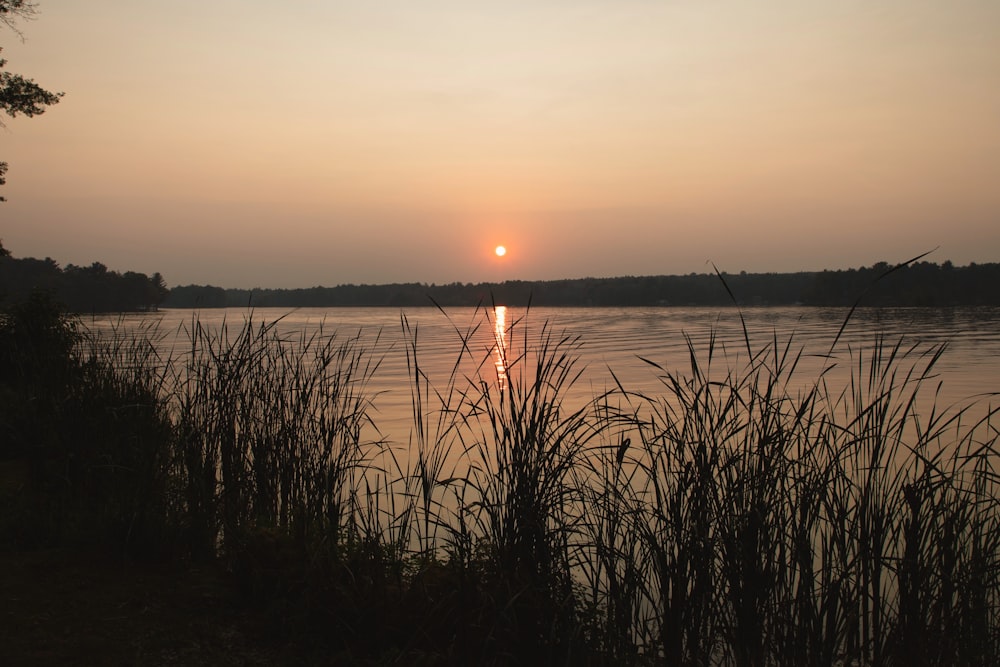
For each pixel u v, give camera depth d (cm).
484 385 414
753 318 7756
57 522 490
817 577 393
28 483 595
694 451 364
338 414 536
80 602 380
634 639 374
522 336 3441
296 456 508
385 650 349
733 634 359
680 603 356
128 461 541
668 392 1537
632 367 2412
